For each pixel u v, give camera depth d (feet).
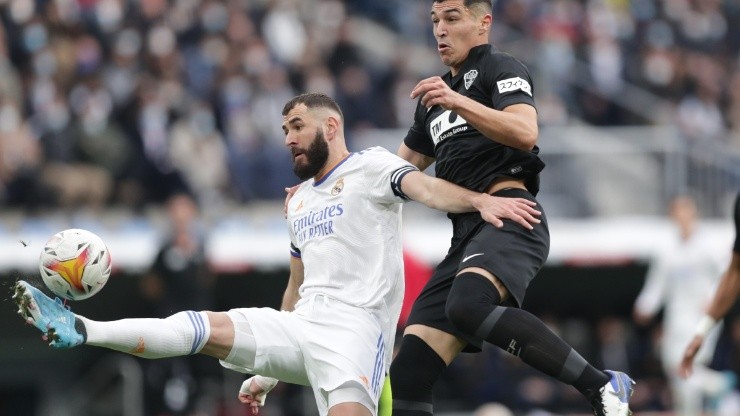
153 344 78.38
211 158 191.52
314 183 86.48
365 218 84.12
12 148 179.42
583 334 195.21
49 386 185.57
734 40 266.77
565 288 194.18
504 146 83.87
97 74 195.93
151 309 161.68
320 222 84.94
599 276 192.44
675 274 166.40
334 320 82.84
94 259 77.51
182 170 187.52
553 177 191.21
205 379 167.53
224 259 174.70
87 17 207.31
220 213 183.01
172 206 155.12
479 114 79.15
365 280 83.82
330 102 85.76
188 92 202.80
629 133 197.88
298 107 85.10
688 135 197.16
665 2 262.26
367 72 222.07
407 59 242.37
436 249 179.52
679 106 239.91
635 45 245.86
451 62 86.02
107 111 188.65
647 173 194.18
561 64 232.94
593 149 192.75
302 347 82.84
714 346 179.52
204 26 215.72
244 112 200.75
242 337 81.76
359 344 82.23
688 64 252.62
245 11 224.94
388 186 83.20
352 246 83.92
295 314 83.97
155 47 206.69
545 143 192.24
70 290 77.46
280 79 211.41
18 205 178.50
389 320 84.79
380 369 83.30
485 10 85.76
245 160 193.67
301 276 89.30
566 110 225.56
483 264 81.41
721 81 253.65
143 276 172.14
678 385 166.91
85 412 182.09
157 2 213.87
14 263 170.30
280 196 193.16
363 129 209.77
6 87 191.62
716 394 166.09
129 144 186.91
